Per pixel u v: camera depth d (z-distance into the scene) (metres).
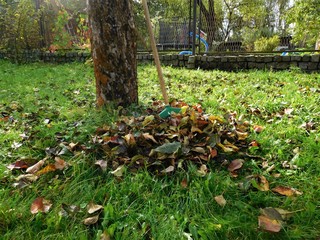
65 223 1.35
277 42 8.18
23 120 2.77
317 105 2.91
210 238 1.26
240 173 1.77
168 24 9.49
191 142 1.99
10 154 2.04
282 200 1.50
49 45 8.67
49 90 4.20
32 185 1.65
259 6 9.54
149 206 1.45
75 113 2.81
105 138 2.00
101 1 2.57
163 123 2.20
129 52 2.78
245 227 1.31
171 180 1.66
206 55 6.56
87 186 1.63
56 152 1.96
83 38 8.25
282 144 2.08
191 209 1.44
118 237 1.25
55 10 8.59
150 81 4.61
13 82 5.02
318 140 2.06
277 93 3.52
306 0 6.20
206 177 1.66
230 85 4.21
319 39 6.91
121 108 2.70
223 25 7.23
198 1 6.73
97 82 2.82
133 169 1.75
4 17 8.34
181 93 3.74
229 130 2.17
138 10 9.72
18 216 1.40
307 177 1.69
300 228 1.30
